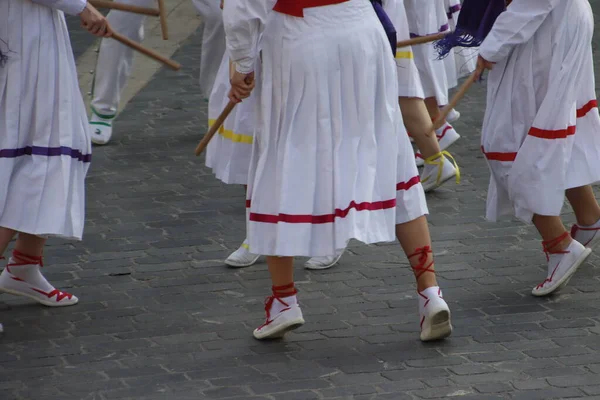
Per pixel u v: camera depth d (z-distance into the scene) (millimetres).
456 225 8852
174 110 12008
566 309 7324
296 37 6285
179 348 6852
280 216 6398
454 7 10039
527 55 7098
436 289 6762
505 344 6824
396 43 6926
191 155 10641
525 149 7168
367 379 6395
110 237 8703
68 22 15297
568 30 7020
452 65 10078
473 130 11297
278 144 6434
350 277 7910
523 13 6953
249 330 7105
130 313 7371
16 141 6812
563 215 9031
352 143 6441
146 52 7016
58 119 6891
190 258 8297
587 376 6395
